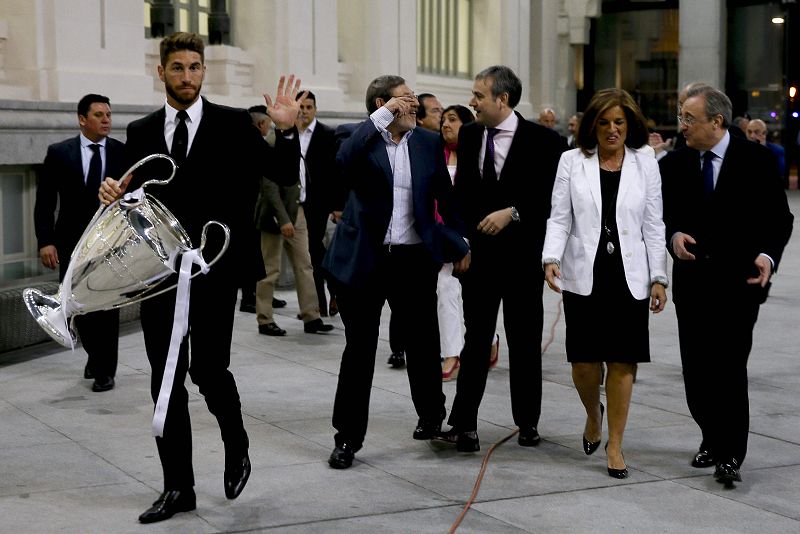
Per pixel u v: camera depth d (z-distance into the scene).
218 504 4.80
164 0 11.96
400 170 5.50
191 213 4.61
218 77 12.70
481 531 4.50
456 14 18.75
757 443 5.91
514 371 5.79
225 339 4.64
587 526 4.58
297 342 8.83
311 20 13.70
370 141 5.48
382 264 5.51
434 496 4.95
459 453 5.66
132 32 10.87
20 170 9.86
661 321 9.95
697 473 5.34
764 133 11.89
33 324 8.18
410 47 15.99
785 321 9.91
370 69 15.23
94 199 7.09
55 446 5.72
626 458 5.59
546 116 16.09
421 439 5.90
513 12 19.53
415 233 5.55
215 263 4.58
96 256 4.30
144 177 4.64
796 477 5.29
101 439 5.87
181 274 4.36
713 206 5.20
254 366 7.87
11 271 9.07
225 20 12.95
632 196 5.20
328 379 7.46
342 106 14.20
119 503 4.82
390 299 5.70
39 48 9.88
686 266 5.29
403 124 5.48
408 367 5.82
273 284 9.10
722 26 23.67
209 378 4.64
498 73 5.68
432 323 5.75
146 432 6.02
